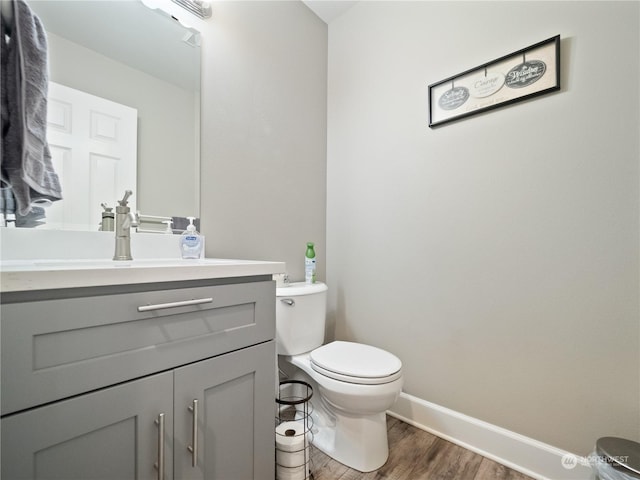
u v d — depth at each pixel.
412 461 1.21
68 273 0.53
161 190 1.17
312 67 1.84
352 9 1.83
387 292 1.62
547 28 1.14
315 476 1.12
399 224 1.57
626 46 0.99
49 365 0.52
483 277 1.29
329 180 1.93
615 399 1.00
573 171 1.08
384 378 1.07
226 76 1.38
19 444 0.49
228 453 0.79
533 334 1.16
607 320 1.02
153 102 1.15
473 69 1.30
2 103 0.68
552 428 1.11
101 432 0.57
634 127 0.98
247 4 1.48
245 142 1.46
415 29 1.53
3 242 0.82
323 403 1.33
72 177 0.96
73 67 0.98
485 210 1.29
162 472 0.65
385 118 1.65
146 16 1.15
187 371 0.70
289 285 1.52
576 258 1.08
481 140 1.30
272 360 0.92
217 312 0.77
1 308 0.47
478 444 1.26
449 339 1.38
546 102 1.14
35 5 0.91
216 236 1.33
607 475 0.88
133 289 0.63
